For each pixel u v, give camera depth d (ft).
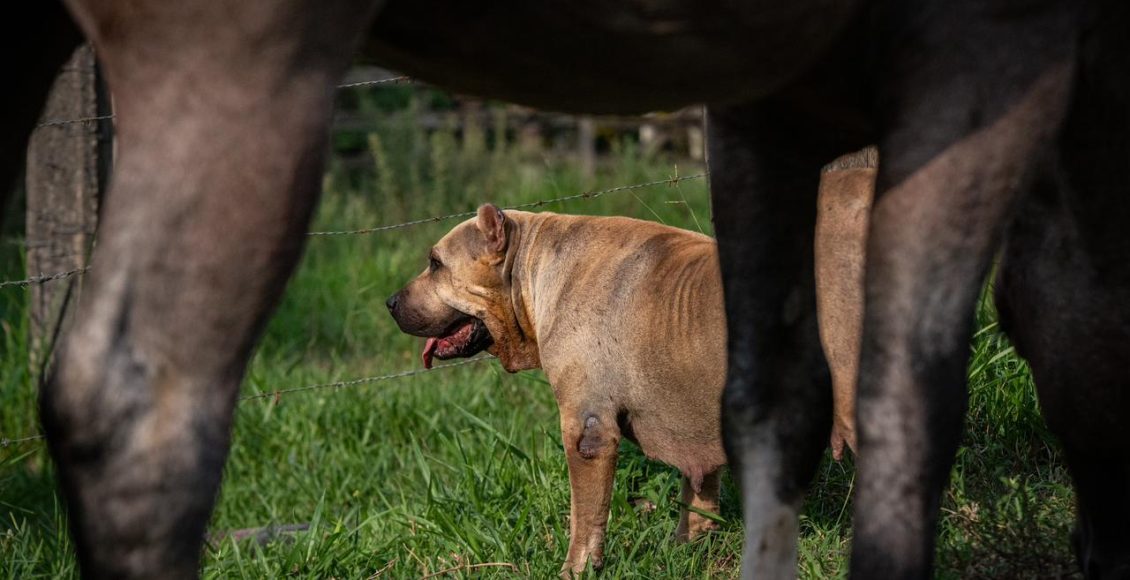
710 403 14.92
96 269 6.84
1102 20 8.94
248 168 6.79
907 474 8.50
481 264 17.40
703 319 14.83
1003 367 15.51
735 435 10.56
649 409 15.39
